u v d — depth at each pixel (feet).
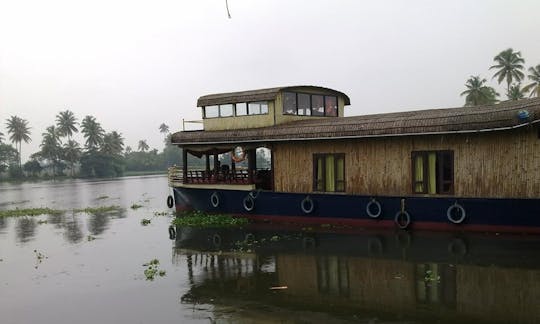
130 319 30.60
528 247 42.14
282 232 56.08
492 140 47.85
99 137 353.31
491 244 43.88
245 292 34.83
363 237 50.57
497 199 46.83
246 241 52.42
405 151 52.95
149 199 122.21
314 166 59.62
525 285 32.76
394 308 29.99
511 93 203.51
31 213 94.68
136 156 457.27
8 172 351.87
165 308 32.30
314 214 58.85
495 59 204.03
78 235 65.05
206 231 59.93
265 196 62.85
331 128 56.70
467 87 214.28
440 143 50.72
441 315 28.37
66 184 250.78
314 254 45.03
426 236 48.98
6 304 34.96
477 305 29.58
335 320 28.55
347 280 36.55
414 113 54.49
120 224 73.72
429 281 35.01
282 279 37.68
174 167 77.30
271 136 61.41
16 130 343.67
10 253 54.13
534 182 45.85
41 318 31.73
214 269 41.70
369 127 53.83
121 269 43.65
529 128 45.80
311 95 69.62
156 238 58.70
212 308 31.76
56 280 41.09
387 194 54.19
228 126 68.33
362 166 55.88
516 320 26.94
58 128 349.41
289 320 28.91
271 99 63.36
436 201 50.37
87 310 32.78
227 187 66.69
